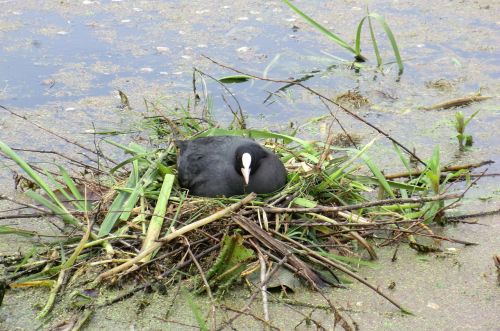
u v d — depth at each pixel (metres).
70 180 7.40
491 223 7.56
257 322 6.10
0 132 9.33
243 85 10.52
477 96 10.09
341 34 11.77
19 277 6.62
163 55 11.23
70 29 11.98
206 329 5.62
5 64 10.89
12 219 7.58
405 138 9.25
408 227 7.32
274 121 9.59
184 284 6.45
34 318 6.21
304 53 11.34
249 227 6.58
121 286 6.50
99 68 10.87
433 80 10.60
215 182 7.27
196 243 6.58
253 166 7.14
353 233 6.88
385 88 10.43
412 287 6.58
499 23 12.13
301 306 6.29
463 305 6.36
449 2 12.98
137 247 6.79
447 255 7.04
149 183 7.30
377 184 8.03
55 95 10.18
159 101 9.88
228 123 9.49
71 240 6.93
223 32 11.95
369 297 6.43
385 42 11.67
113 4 12.97
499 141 9.18
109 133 9.27
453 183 8.30
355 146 8.31
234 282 6.48
